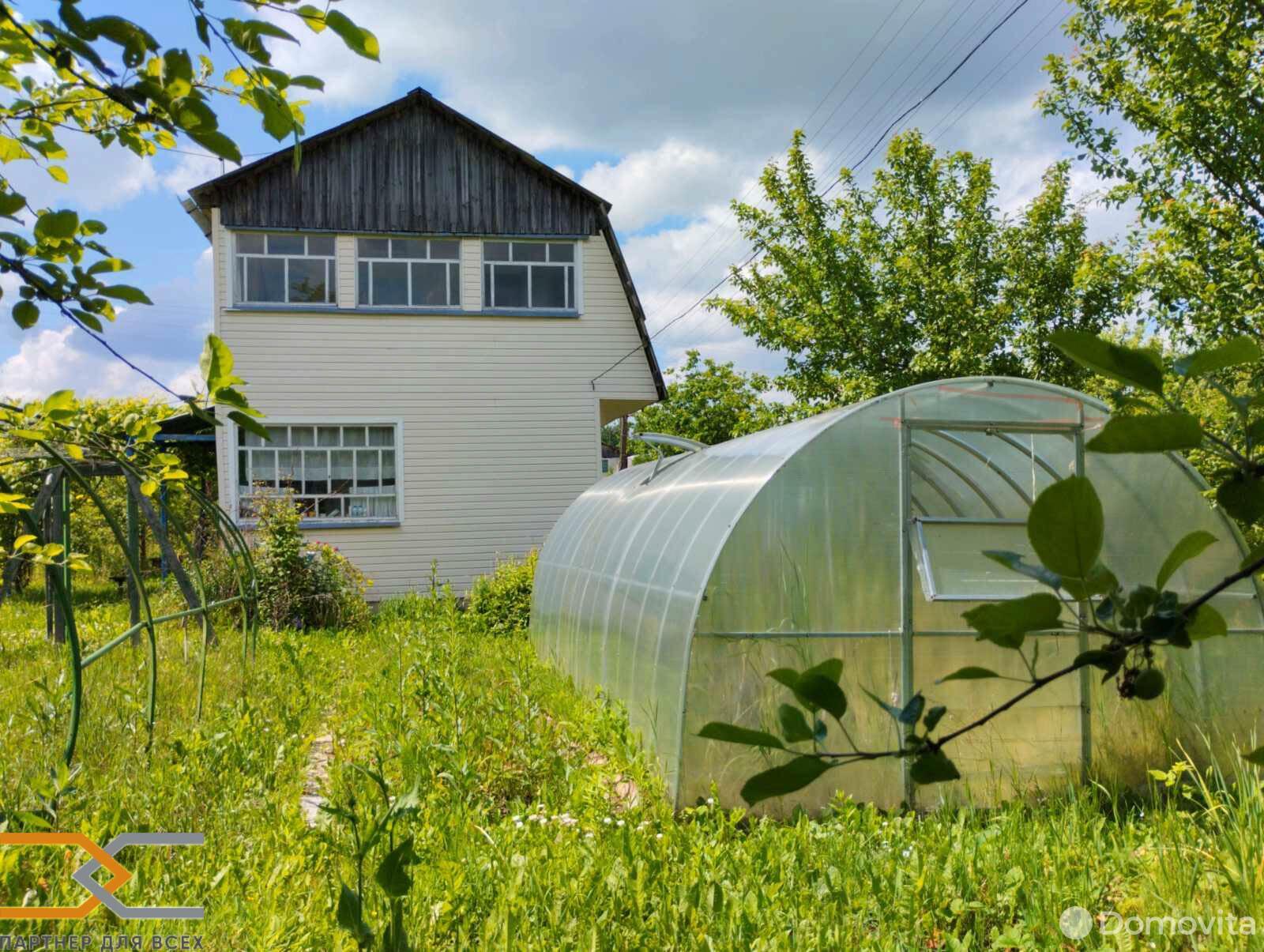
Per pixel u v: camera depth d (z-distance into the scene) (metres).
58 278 2.16
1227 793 4.82
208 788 4.91
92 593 16.70
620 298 16.39
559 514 16.06
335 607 13.04
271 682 8.03
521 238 16.03
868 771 5.68
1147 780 5.88
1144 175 8.02
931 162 16.62
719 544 5.73
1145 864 4.21
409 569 15.54
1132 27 7.54
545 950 3.38
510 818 4.77
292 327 15.23
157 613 12.13
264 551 12.96
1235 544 6.11
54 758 4.94
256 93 1.88
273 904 3.42
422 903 3.49
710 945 3.36
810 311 16.67
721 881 3.98
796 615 5.74
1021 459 6.25
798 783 0.76
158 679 7.68
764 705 5.64
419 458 15.64
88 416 3.18
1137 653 0.78
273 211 15.14
